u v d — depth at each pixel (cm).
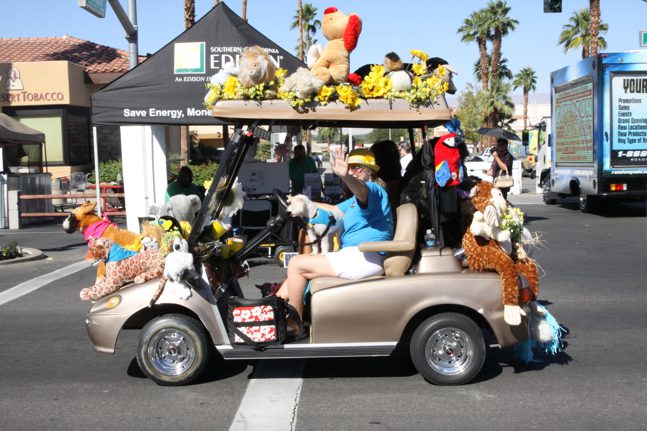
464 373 564
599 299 892
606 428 482
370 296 553
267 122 580
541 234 1519
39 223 2006
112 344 564
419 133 673
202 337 571
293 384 585
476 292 554
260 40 1261
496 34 5791
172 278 554
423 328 562
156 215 636
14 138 2148
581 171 1861
